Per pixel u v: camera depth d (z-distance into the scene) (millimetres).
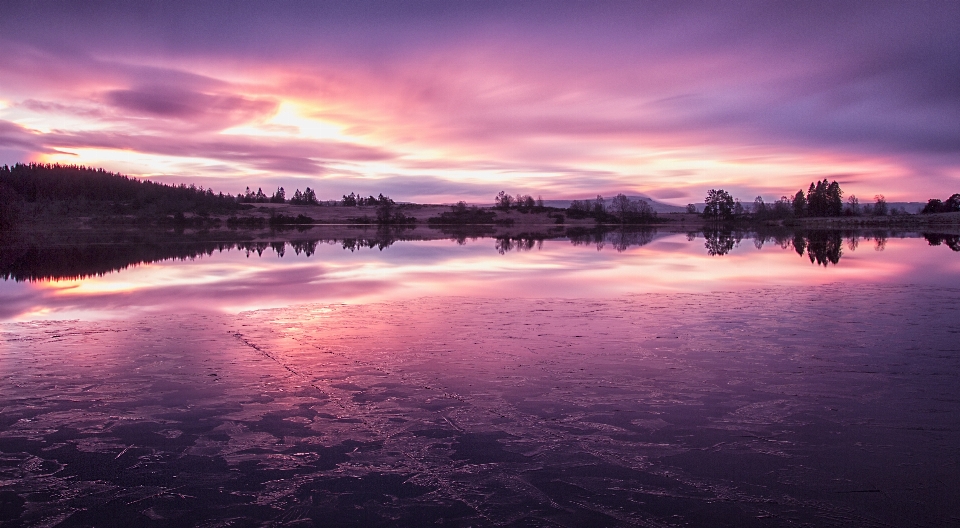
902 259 25891
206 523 4816
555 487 5328
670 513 4898
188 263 24219
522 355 9305
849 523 4730
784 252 30953
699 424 6625
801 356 9195
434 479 5488
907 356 9148
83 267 22500
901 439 6184
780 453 5918
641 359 9062
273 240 43438
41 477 5551
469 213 105000
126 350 9625
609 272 20719
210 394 7609
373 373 8430
